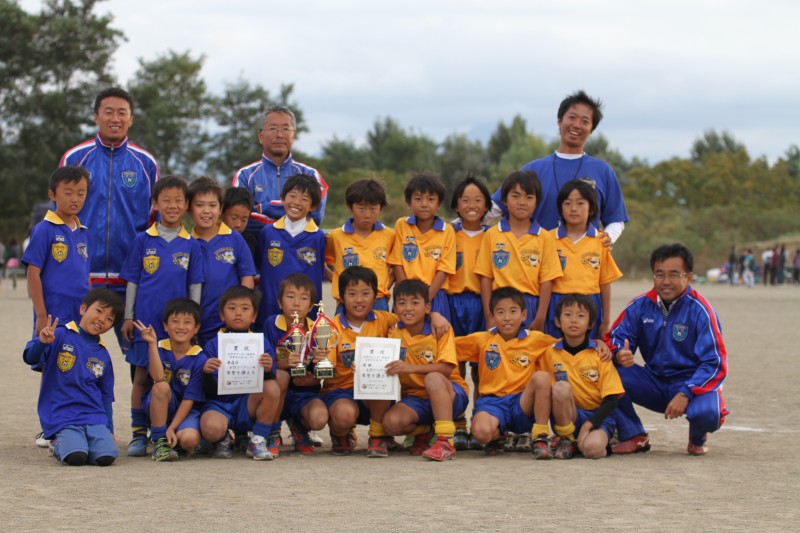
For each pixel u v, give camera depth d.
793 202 75.19
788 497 5.73
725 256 58.53
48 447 7.55
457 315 8.54
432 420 7.71
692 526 4.96
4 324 20.25
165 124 48.97
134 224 8.47
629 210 63.75
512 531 4.84
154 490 5.90
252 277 8.13
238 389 7.29
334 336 7.75
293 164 9.42
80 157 8.39
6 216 48.88
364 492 5.86
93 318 7.26
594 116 8.91
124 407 10.12
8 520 5.05
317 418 7.48
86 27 48.12
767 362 14.80
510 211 8.29
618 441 8.07
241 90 51.66
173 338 7.43
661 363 8.03
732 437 8.52
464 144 84.06
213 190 7.94
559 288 8.27
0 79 47.88
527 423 7.63
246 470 6.71
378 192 8.20
